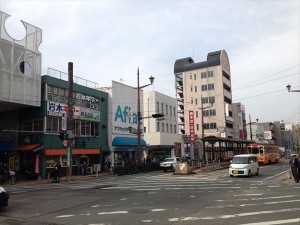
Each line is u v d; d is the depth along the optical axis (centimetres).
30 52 3036
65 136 2750
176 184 2105
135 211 1113
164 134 5303
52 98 3247
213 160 4206
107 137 4084
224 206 1183
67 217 1038
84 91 3706
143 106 5222
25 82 2956
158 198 1441
